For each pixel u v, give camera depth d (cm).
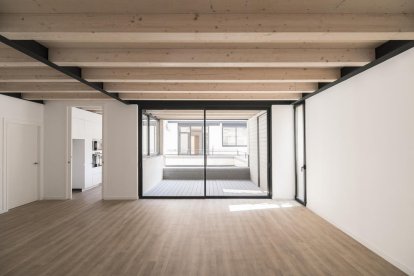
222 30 247
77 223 465
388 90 314
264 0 223
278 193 646
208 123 1467
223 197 654
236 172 1007
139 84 488
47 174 657
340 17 246
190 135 1460
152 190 789
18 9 238
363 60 330
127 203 608
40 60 321
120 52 332
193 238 393
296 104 631
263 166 804
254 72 411
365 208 361
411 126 279
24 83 501
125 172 646
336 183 441
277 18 246
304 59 333
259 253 341
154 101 650
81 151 773
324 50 332
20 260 322
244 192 752
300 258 326
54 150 658
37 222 471
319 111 508
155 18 246
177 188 823
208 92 541
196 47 330
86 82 421
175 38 260
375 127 338
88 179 796
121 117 647
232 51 334
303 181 598
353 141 390
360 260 320
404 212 289
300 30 246
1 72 420
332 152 455
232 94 571
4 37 256
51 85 500
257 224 457
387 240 317
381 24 246
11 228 440
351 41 309
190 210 546
